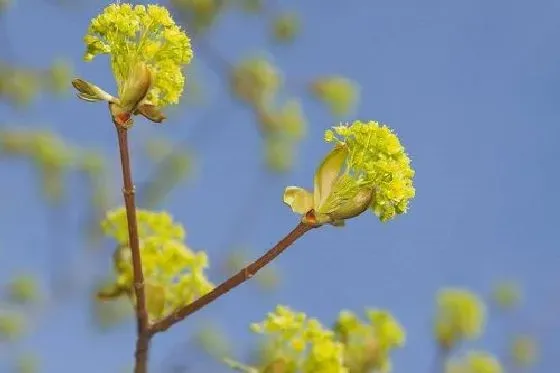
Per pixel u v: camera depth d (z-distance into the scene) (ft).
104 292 15.02
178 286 14.66
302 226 11.28
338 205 11.21
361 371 16.80
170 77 11.48
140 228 15.26
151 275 14.90
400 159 11.40
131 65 11.23
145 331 12.40
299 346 15.11
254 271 11.52
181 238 15.31
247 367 15.02
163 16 11.39
